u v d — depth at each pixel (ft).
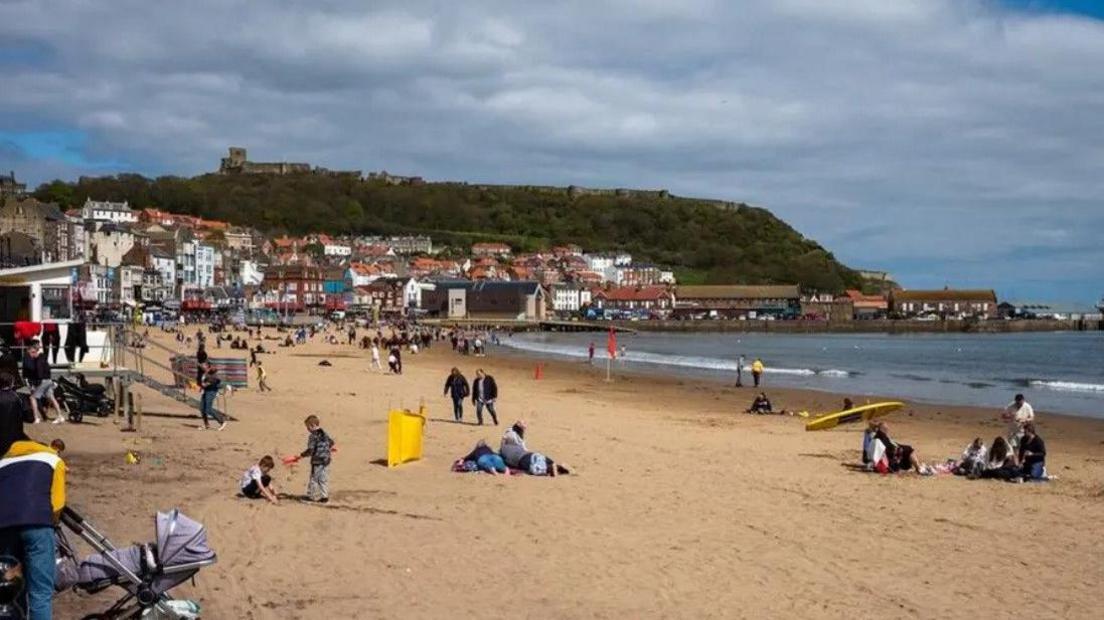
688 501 58.08
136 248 489.67
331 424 90.38
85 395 82.58
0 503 24.54
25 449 25.89
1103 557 46.78
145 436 73.26
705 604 37.73
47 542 24.89
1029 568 44.47
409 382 156.66
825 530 51.24
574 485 62.34
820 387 181.57
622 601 37.76
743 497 59.93
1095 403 154.51
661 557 44.55
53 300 95.71
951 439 98.78
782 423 109.40
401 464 67.92
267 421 89.20
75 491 50.31
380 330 435.12
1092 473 74.54
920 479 68.54
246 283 629.92
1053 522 54.54
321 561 41.22
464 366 225.56
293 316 556.92
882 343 485.56
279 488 56.75
